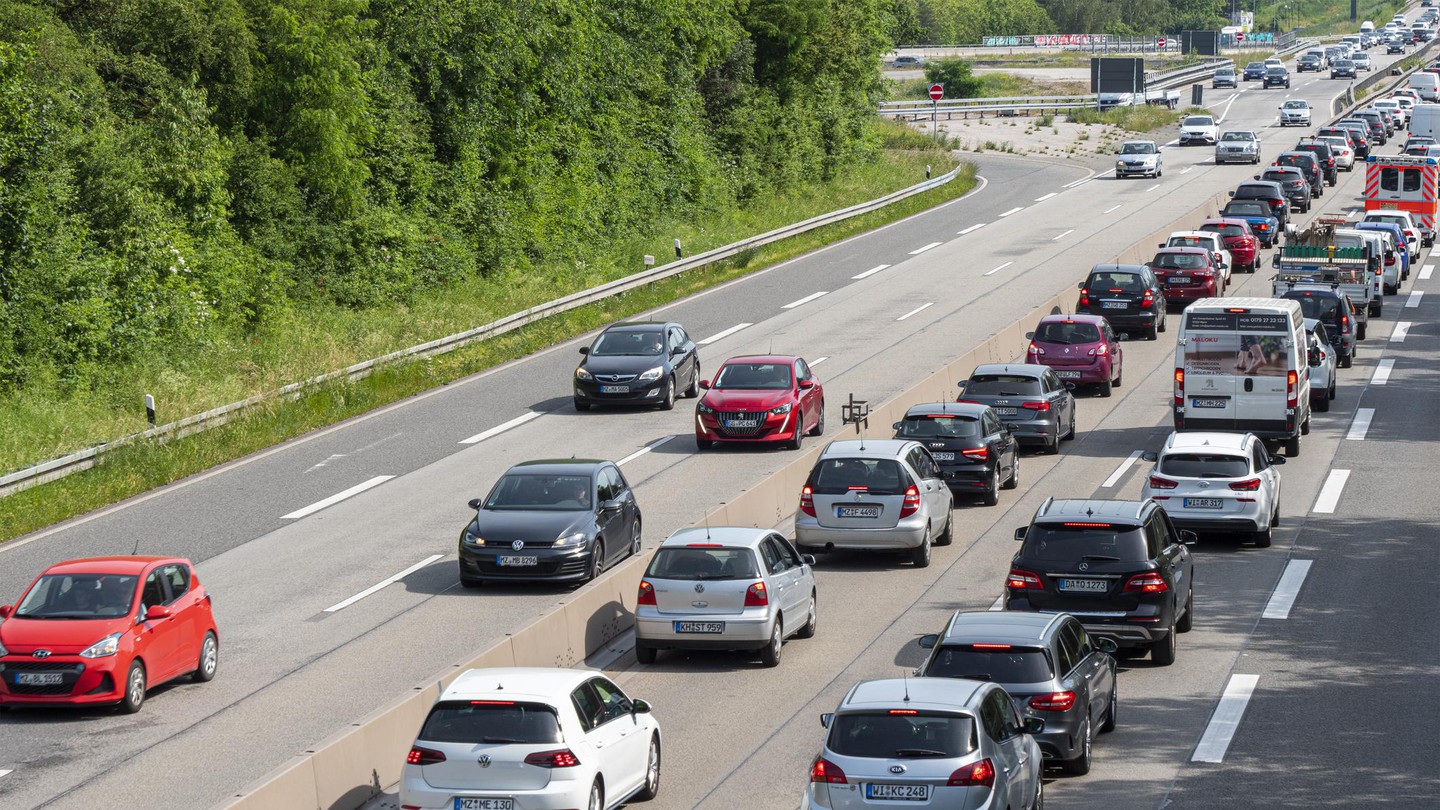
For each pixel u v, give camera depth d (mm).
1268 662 24641
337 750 18219
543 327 56156
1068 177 105250
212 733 21078
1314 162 94000
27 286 42594
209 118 53281
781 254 74938
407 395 46844
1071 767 19297
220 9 53000
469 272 62219
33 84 44375
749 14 99062
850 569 31391
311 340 49844
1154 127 135375
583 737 16844
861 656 25219
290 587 28734
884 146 117062
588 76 76938
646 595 24766
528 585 29156
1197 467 32375
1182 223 76625
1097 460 40562
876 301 62406
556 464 30781
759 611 24484
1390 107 137375
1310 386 46531
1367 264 57750
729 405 39719
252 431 40875
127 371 43281
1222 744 20625
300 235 54344
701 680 24172
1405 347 57281
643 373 44406
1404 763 19719
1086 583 23797
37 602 22672
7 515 32562
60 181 44438
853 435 41719
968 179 103062
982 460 35812
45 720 21875
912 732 15484
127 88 50906
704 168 83688
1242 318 39812
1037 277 66812
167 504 34719
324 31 54812
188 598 23609
